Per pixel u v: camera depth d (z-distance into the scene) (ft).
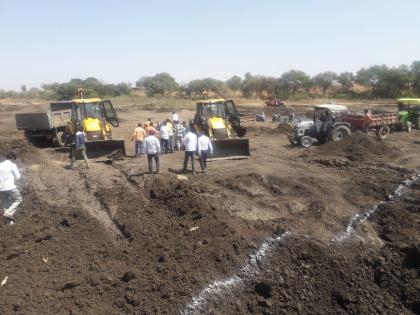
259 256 26.71
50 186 41.29
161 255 26.68
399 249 25.91
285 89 238.68
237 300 23.45
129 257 27.22
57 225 31.86
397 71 206.39
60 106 76.79
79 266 26.22
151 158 45.16
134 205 35.70
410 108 81.61
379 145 56.75
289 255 26.68
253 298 23.71
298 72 239.09
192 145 45.34
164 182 40.40
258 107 159.02
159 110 148.46
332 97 218.38
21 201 33.81
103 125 61.16
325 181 42.96
